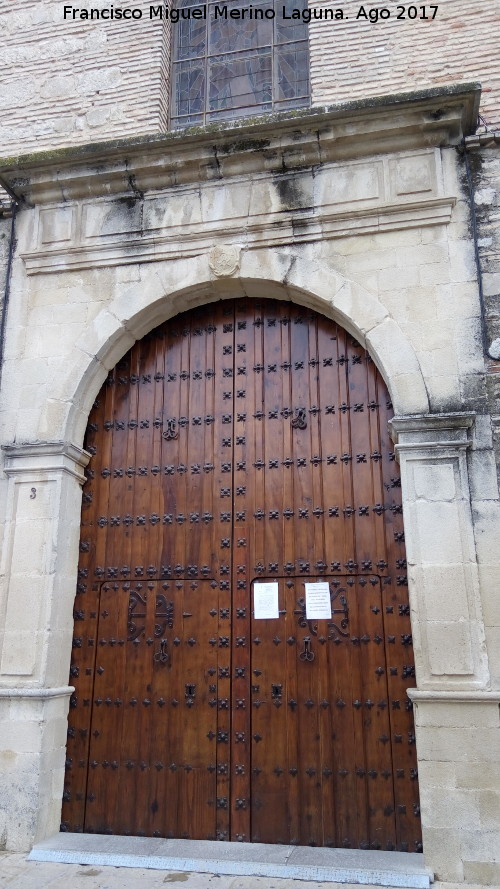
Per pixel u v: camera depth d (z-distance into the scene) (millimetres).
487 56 5617
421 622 4461
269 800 4711
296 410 5383
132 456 5598
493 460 4680
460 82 5590
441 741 4270
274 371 5523
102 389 5797
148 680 5113
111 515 5512
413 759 4566
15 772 4754
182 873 4262
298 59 6441
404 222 5242
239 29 6656
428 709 4332
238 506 5297
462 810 4152
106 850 4535
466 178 5254
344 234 5324
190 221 5605
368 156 5441
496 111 5453
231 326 5699
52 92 6461
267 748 4805
